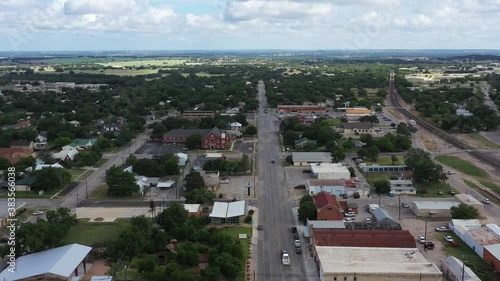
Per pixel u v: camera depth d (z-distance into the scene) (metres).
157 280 82.56
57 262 83.88
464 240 102.81
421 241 101.81
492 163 172.12
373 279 80.75
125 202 130.25
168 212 108.56
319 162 167.75
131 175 137.25
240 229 110.00
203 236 101.38
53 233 95.25
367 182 148.38
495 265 88.81
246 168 158.38
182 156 171.12
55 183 140.50
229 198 133.00
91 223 113.88
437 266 90.88
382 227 101.75
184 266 89.50
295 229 108.50
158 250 96.25
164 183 143.62
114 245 94.12
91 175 157.38
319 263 86.94
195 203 125.19
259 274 87.81
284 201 130.50
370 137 197.62
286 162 172.25
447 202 123.00
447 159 177.88
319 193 121.19
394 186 138.25
